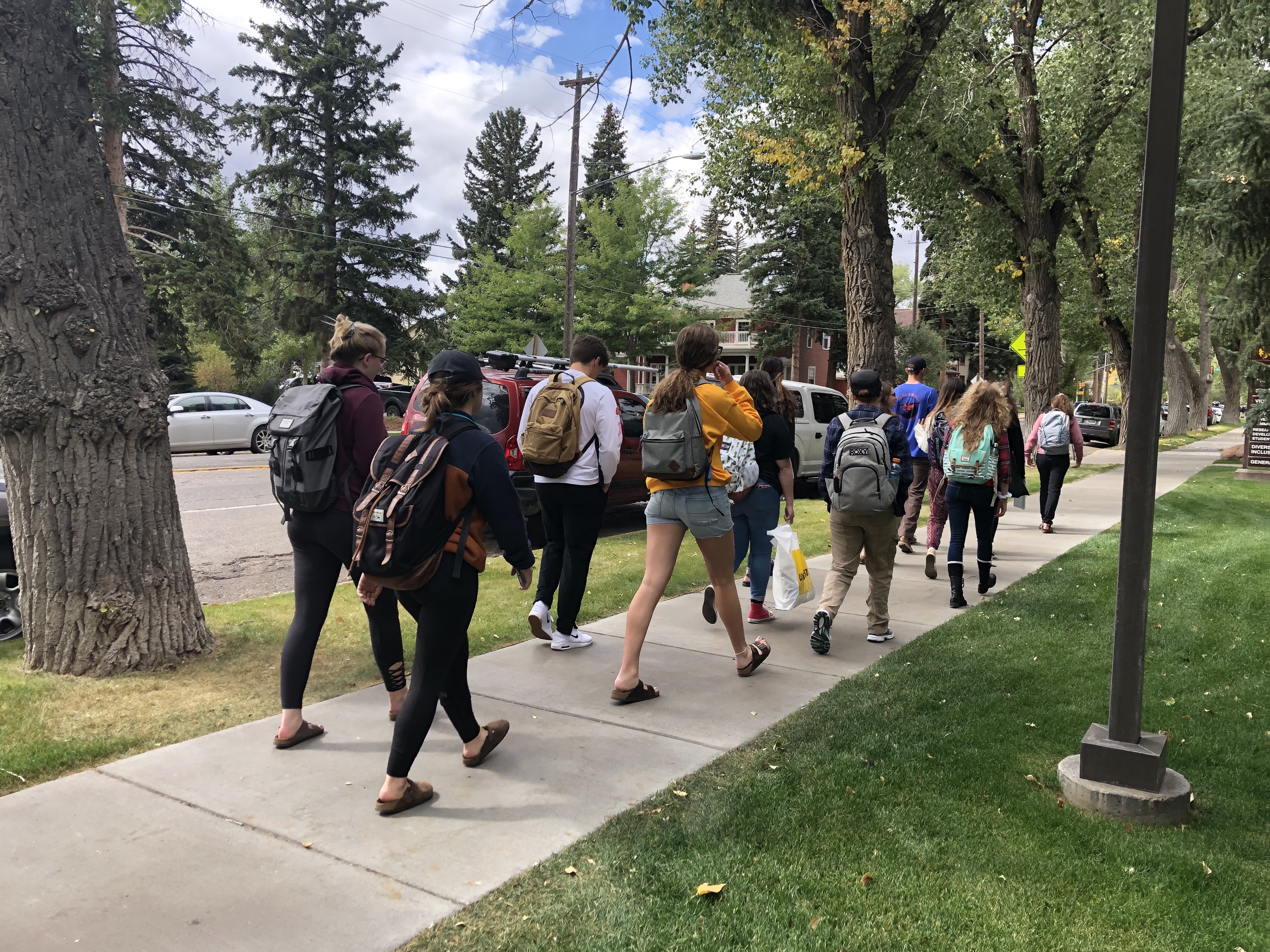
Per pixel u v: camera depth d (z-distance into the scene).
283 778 3.47
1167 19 2.98
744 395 4.52
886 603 5.59
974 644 5.44
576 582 5.29
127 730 3.93
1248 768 3.62
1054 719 4.11
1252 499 13.31
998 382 6.77
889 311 12.56
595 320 37.28
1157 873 2.79
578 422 5.01
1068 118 19.30
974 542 9.55
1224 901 2.63
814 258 43.47
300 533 3.74
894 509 5.36
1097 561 8.15
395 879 2.73
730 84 15.62
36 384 4.46
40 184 4.42
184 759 3.64
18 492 4.60
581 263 37.56
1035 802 3.25
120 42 9.68
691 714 4.24
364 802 3.27
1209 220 11.66
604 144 56.53
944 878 2.74
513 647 5.45
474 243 48.94
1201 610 6.16
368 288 36.12
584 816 3.17
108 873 2.75
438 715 4.24
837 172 12.49
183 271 26.41
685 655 5.28
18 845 2.91
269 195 36.47
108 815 3.13
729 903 2.60
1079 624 5.91
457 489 3.12
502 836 3.02
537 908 2.58
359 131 36.09
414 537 3.01
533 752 3.77
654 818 3.15
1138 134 20.56
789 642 5.62
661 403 4.32
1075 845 2.95
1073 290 29.70
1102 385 71.25
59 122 4.50
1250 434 17.38
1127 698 3.26
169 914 2.53
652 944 2.41
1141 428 3.17
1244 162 11.20
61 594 4.61
